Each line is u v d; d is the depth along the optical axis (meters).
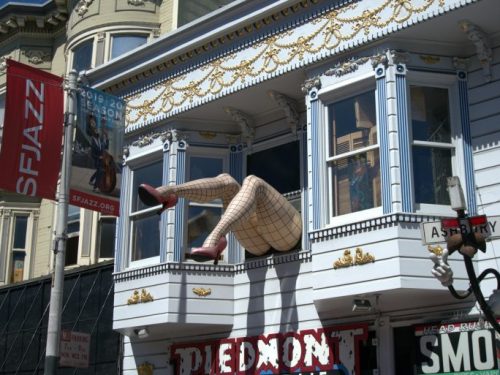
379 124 12.05
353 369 12.34
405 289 11.18
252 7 14.29
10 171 12.71
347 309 12.75
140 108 16.19
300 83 13.98
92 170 13.45
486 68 12.09
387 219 11.51
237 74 14.46
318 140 12.91
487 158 11.88
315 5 13.38
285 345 13.45
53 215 22.64
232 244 15.01
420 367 11.56
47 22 24.31
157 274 14.66
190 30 15.28
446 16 11.65
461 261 11.46
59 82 13.70
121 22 21.31
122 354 16.70
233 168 15.55
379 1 12.45
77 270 18.97
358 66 12.62
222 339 14.46
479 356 10.94
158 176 15.76
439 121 12.26
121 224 15.93
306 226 13.95
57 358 11.96
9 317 21.05
